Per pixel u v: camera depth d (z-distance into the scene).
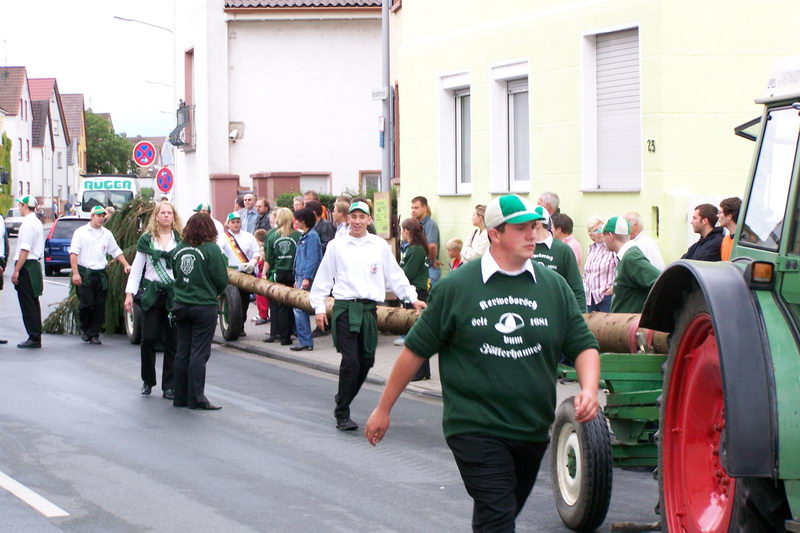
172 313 11.48
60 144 109.12
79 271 16.91
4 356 15.44
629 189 14.41
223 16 34.72
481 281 5.20
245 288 17.02
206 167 35.03
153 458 9.16
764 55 13.96
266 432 10.30
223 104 34.94
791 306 5.40
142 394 12.37
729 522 5.44
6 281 31.25
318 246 15.85
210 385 13.15
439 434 10.30
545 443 5.28
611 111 15.02
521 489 5.36
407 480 8.46
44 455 9.23
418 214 18.20
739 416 5.15
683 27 13.84
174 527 7.14
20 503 7.72
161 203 12.16
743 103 13.98
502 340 5.15
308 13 34.72
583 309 9.87
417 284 14.91
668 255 13.80
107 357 15.40
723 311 5.38
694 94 13.91
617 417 7.55
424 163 19.58
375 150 35.59
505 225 5.16
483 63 17.62
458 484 8.34
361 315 10.37
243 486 8.23
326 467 8.89
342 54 35.25
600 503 6.94
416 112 19.73
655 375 7.51
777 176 5.77
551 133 15.98
